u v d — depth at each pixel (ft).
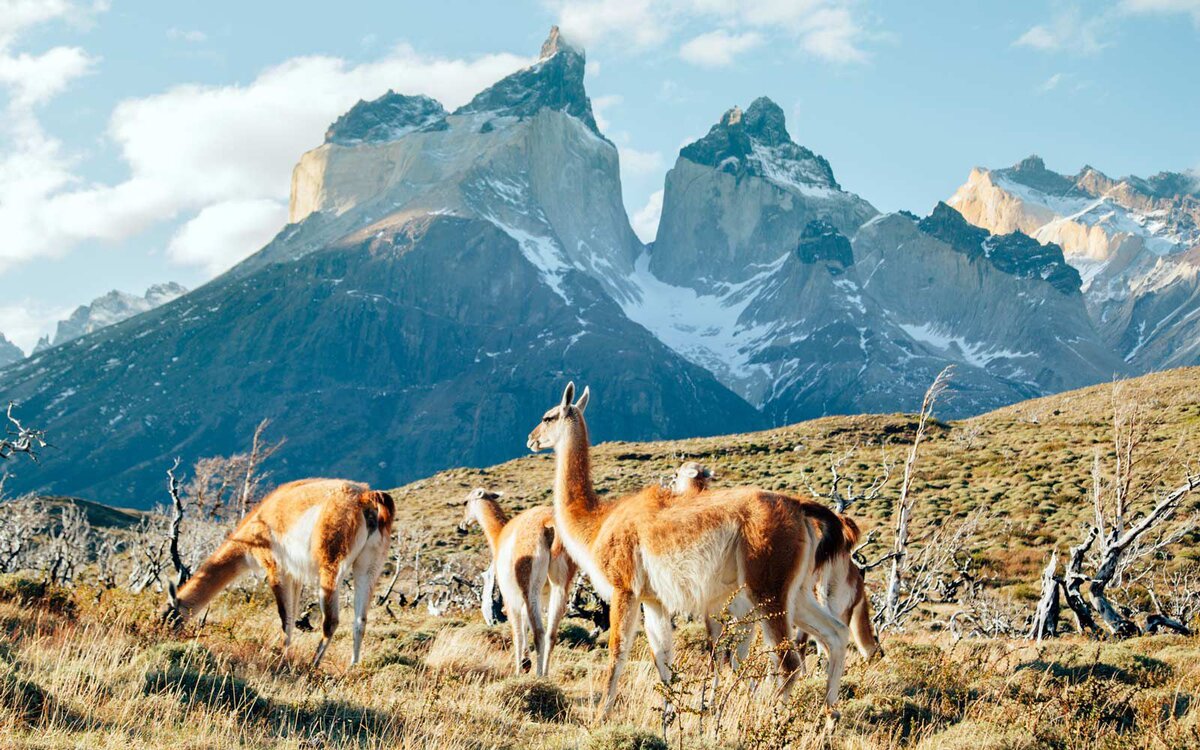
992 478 161.27
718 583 30.50
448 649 46.21
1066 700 32.68
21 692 26.66
